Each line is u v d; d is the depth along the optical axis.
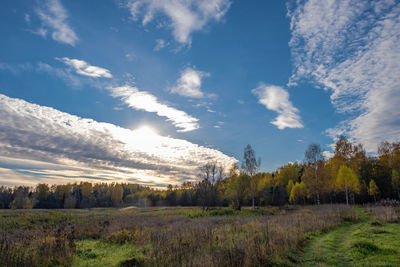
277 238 12.60
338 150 62.47
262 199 71.06
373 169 60.56
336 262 10.18
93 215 37.16
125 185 166.62
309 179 57.78
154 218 31.38
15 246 11.29
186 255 10.01
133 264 9.84
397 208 27.50
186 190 105.38
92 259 11.27
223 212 42.34
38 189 115.50
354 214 26.33
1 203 99.38
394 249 11.02
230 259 9.01
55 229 19.34
